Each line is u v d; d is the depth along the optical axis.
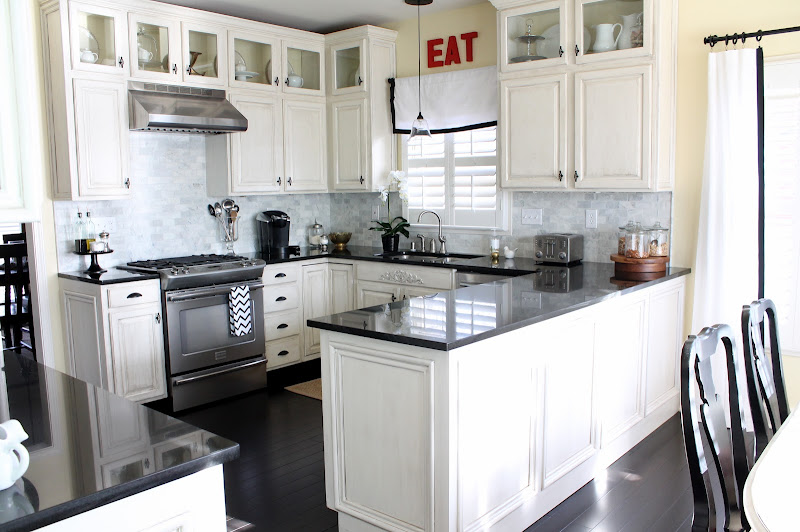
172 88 4.47
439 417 2.33
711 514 1.67
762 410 2.09
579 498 3.05
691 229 4.03
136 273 4.21
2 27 1.44
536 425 2.78
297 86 5.25
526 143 4.29
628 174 3.89
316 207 5.95
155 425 1.66
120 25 4.18
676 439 3.73
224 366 4.56
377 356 2.49
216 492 1.53
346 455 2.67
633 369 3.57
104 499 1.30
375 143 5.27
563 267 4.23
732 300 3.77
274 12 5.00
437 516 2.38
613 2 3.86
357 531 2.69
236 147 4.88
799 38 3.57
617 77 3.86
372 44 5.19
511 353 2.60
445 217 5.21
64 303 4.27
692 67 3.93
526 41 4.24
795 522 1.33
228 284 4.55
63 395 1.91
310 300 5.25
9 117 1.46
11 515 1.21
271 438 3.83
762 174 3.64
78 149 4.03
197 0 4.63
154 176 4.77
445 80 4.99
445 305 2.92
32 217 1.52
